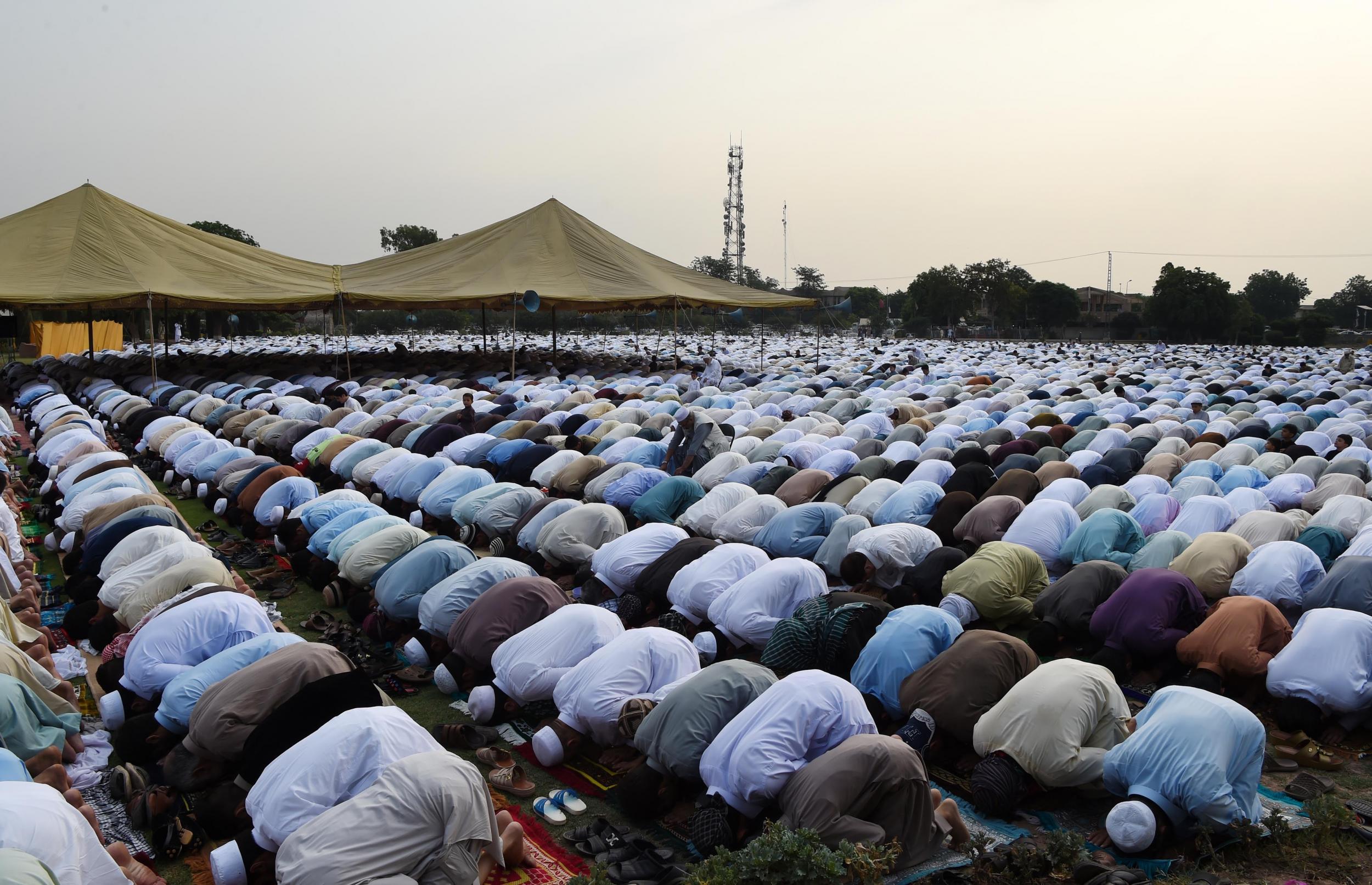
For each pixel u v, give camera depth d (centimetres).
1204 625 554
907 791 392
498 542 827
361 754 383
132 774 455
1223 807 395
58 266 1981
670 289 2606
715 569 637
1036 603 639
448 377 2238
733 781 409
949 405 1912
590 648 526
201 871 412
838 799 384
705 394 1884
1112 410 1661
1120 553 734
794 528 780
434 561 643
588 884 378
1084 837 429
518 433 1302
